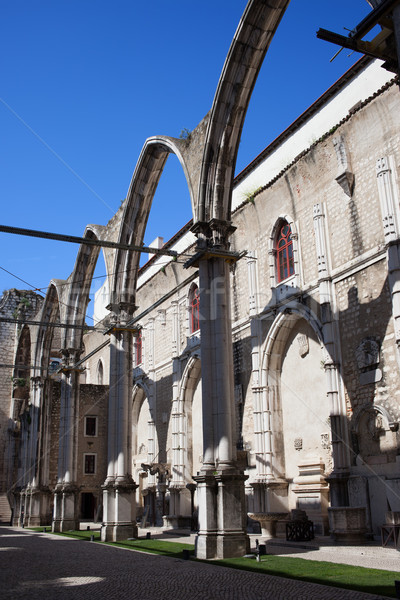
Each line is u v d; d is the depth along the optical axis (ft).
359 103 63.16
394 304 55.06
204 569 38.65
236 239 86.22
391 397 55.52
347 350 62.03
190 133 59.77
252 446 76.74
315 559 41.73
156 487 102.53
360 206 62.95
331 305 64.80
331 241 66.80
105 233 85.25
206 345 50.85
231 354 50.78
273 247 78.07
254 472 75.31
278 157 82.23
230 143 54.49
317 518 64.90
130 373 74.28
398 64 27.78
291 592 28.58
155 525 100.27
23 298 154.81
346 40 29.09
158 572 38.17
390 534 45.93
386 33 29.60
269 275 77.46
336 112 72.08
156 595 29.48
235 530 45.34
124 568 40.98
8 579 36.63
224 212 54.24
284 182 75.46
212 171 54.54
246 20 51.19
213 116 54.13
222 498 45.68
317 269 68.33
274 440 73.10
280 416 74.38
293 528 57.16
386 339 57.16
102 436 127.34
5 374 150.41
